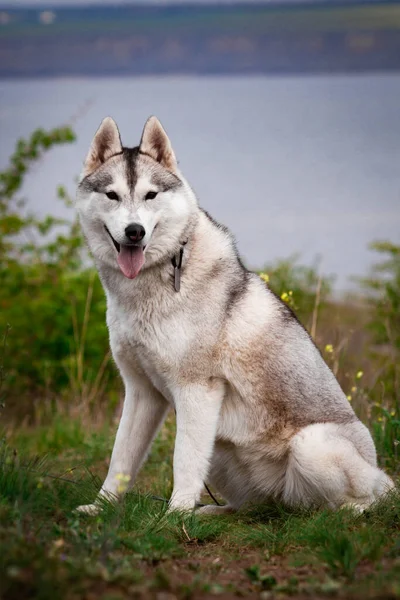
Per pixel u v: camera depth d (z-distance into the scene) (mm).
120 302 5105
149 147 5289
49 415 8812
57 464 6547
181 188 5195
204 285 5082
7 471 4734
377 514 4918
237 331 5133
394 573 3695
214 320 5070
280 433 5215
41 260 10125
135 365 5258
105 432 7715
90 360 9461
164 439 6980
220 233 5344
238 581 3816
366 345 9242
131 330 5086
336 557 4012
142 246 4949
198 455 5047
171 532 4621
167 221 5062
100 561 3652
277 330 5258
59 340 9539
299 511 5172
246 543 4582
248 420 5219
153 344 5027
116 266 5121
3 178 10859
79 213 5297
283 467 5273
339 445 5078
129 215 4934
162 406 5430
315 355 5422
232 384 5160
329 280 11398
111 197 5078
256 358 5160
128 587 3410
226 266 5211
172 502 4988
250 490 5426
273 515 5316
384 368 8273
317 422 5270
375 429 6578
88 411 8422
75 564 3479
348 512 4906
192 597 3488
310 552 4254
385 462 6184
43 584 3168
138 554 4023
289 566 4062
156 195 5062
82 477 5773
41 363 9445
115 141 5336
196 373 5070
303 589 3592
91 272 9781
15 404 9336
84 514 4688
